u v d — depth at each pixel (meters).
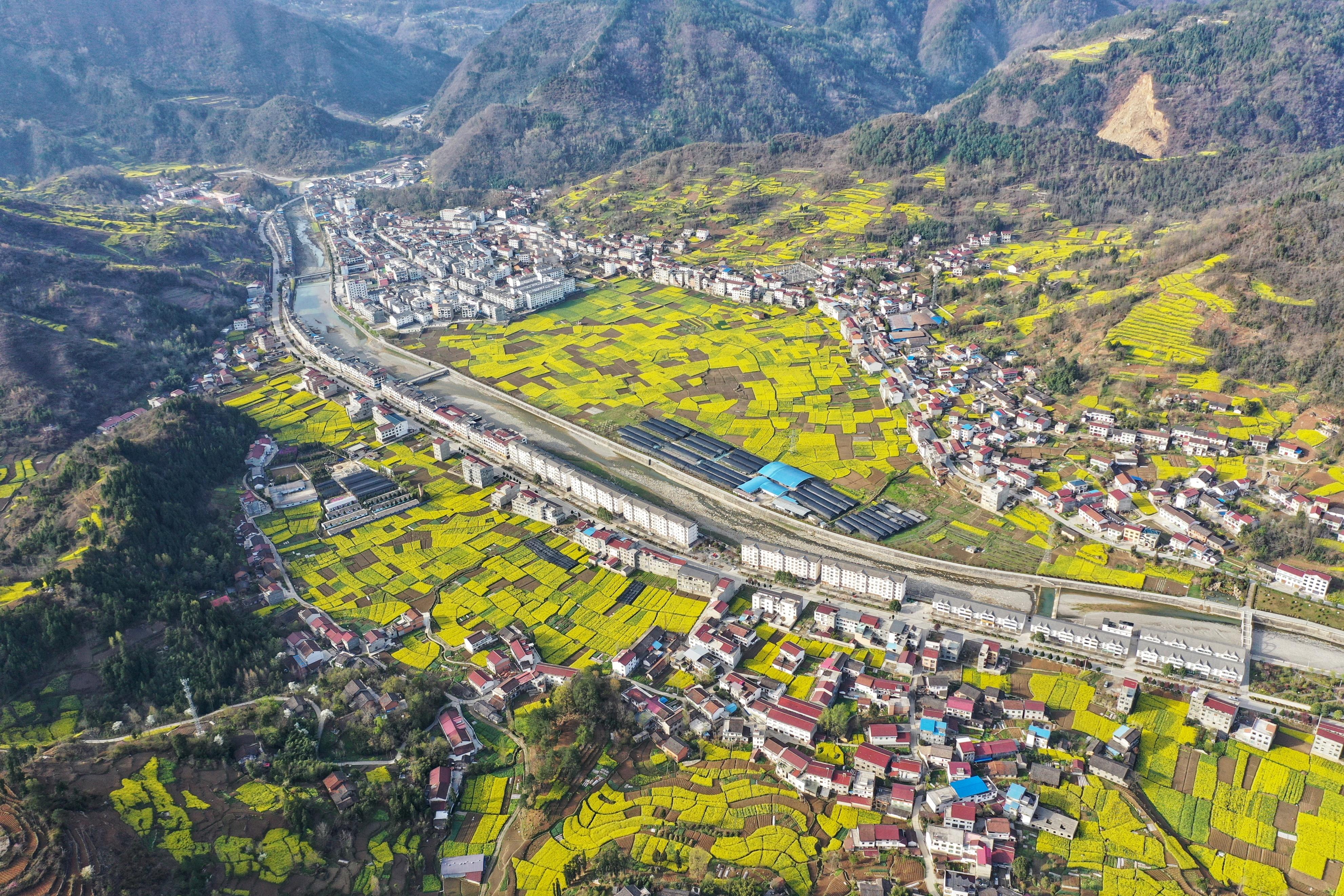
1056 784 192.62
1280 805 187.25
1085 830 182.50
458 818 192.00
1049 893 170.25
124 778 187.38
